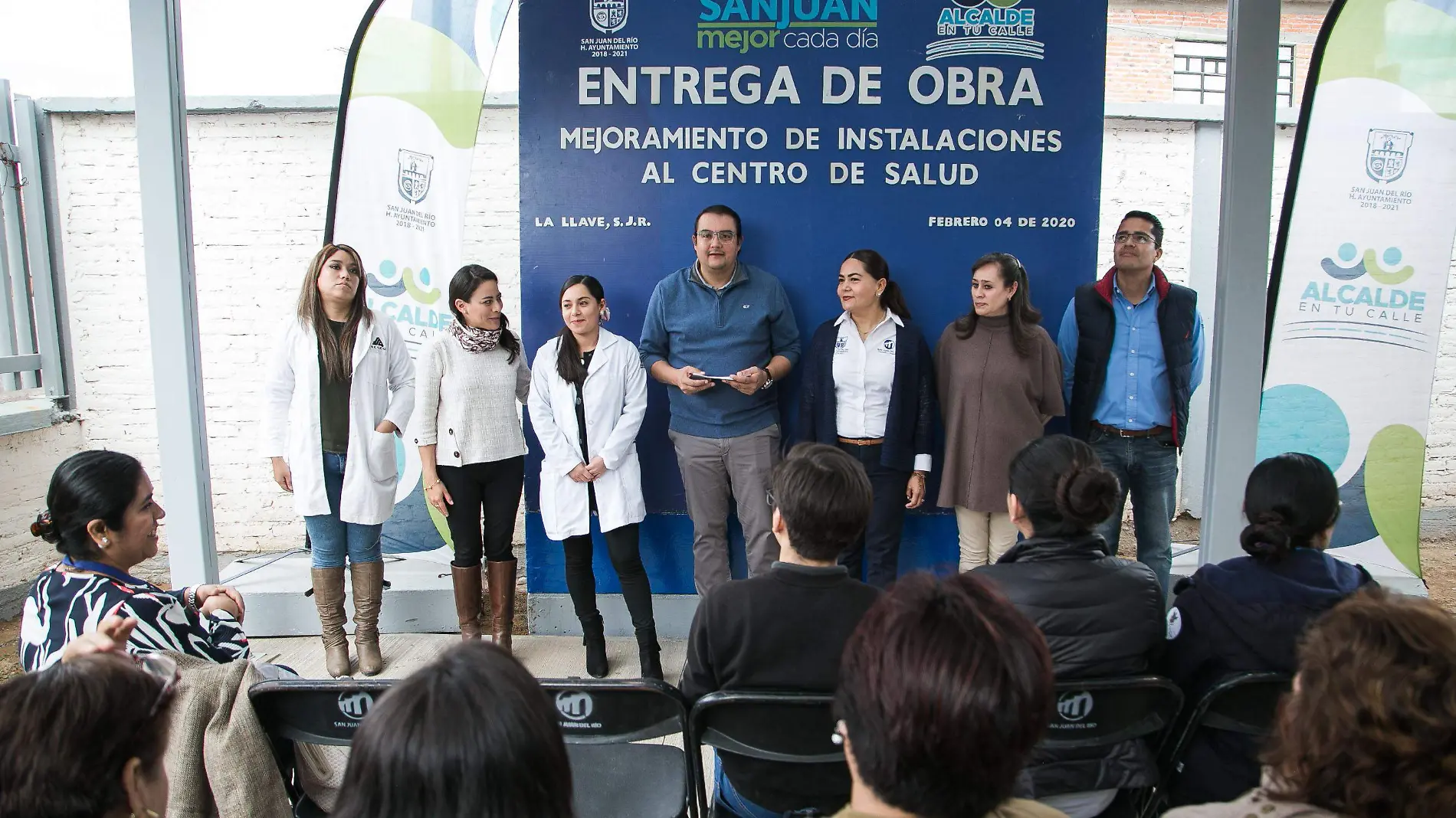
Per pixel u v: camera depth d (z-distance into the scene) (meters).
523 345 3.56
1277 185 4.95
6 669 3.43
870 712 0.80
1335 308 3.43
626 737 1.54
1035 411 3.16
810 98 3.42
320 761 1.67
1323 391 3.47
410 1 3.48
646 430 3.57
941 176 3.45
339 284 3.01
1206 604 1.59
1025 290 3.11
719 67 3.42
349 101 3.49
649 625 3.21
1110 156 4.90
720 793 1.68
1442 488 5.07
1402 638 0.88
